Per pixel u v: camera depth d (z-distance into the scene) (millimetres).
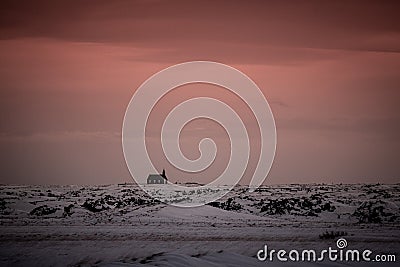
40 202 144250
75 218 124250
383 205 152500
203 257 58562
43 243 76938
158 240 82500
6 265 60875
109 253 68312
